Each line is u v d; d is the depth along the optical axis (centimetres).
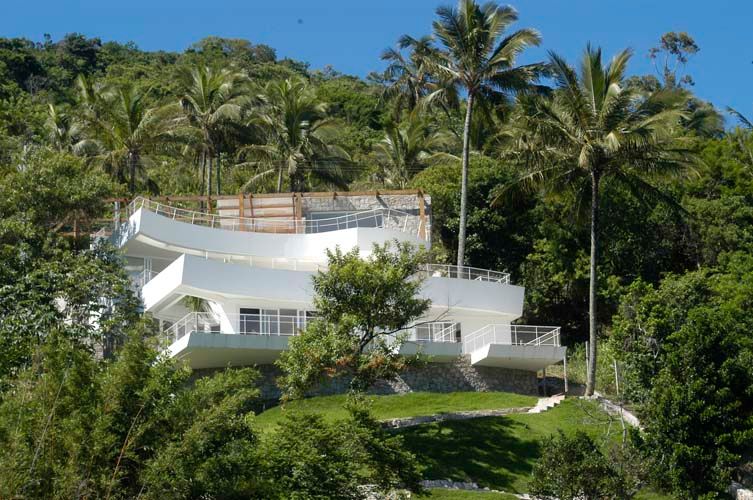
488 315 4684
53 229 3994
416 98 6203
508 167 5941
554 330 4444
